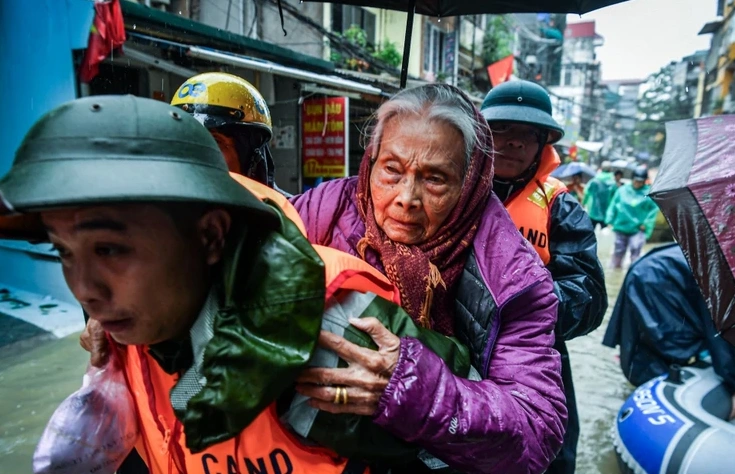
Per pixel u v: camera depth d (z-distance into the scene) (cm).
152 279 65
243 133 170
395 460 86
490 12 238
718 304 173
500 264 101
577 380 398
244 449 83
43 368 365
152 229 63
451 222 102
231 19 726
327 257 83
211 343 70
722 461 220
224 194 63
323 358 77
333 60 915
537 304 100
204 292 73
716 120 207
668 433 242
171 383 86
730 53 1475
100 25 394
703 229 177
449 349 90
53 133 59
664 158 207
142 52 450
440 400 77
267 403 70
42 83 466
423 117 98
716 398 260
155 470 98
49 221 62
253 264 72
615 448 277
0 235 75
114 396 93
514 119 192
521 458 85
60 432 86
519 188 203
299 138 634
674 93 2975
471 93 1273
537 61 2536
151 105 64
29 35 464
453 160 98
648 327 287
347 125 612
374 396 76
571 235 203
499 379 95
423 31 1190
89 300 64
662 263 286
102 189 55
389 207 100
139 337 70
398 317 86
